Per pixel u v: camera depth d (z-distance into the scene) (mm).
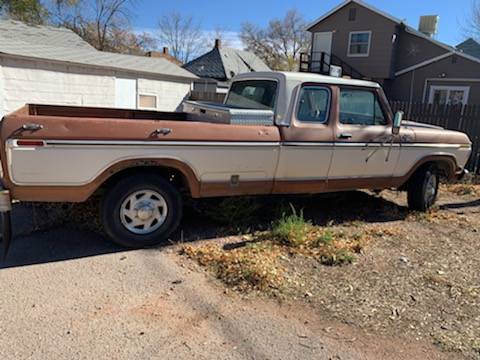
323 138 4891
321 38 27969
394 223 5617
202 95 18906
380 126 5406
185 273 3762
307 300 3383
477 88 22953
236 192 4578
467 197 7469
